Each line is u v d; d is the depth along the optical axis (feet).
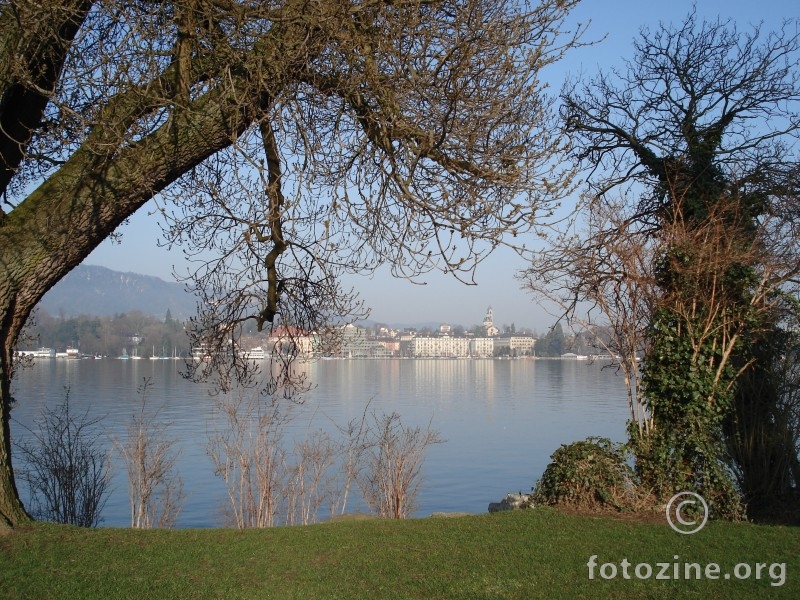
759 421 36.96
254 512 39.81
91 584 19.93
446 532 26.71
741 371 34.17
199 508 48.39
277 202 25.55
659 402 32.73
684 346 32.35
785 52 42.88
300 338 32.40
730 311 33.45
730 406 35.78
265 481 39.68
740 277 34.24
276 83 24.43
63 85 24.82
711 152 41.11
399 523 28.48
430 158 25.23
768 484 36.52
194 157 24.22
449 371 246.88
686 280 33.22
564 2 25.68
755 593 19.98
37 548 23.03
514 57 25.73
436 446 75.61
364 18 25.04
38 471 37.27
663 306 33.37
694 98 43.42
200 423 70.08
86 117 25.43
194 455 59.67
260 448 40.42
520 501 37.47
